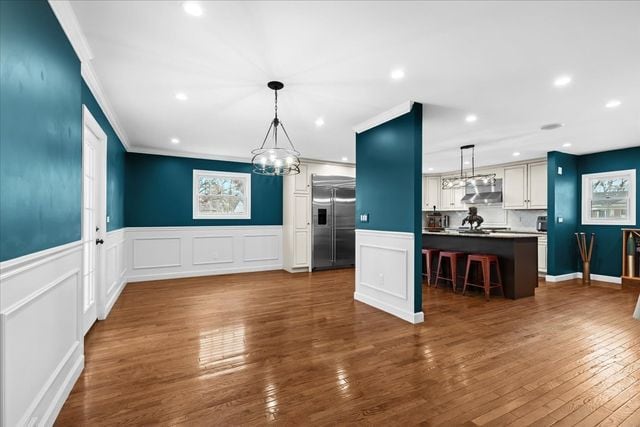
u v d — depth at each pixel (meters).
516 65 2.51
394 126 3.58
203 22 1.97
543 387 2.09
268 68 2.58
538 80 2.78
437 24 1.99
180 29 2.04
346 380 2.19
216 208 6.29
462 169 6.97
